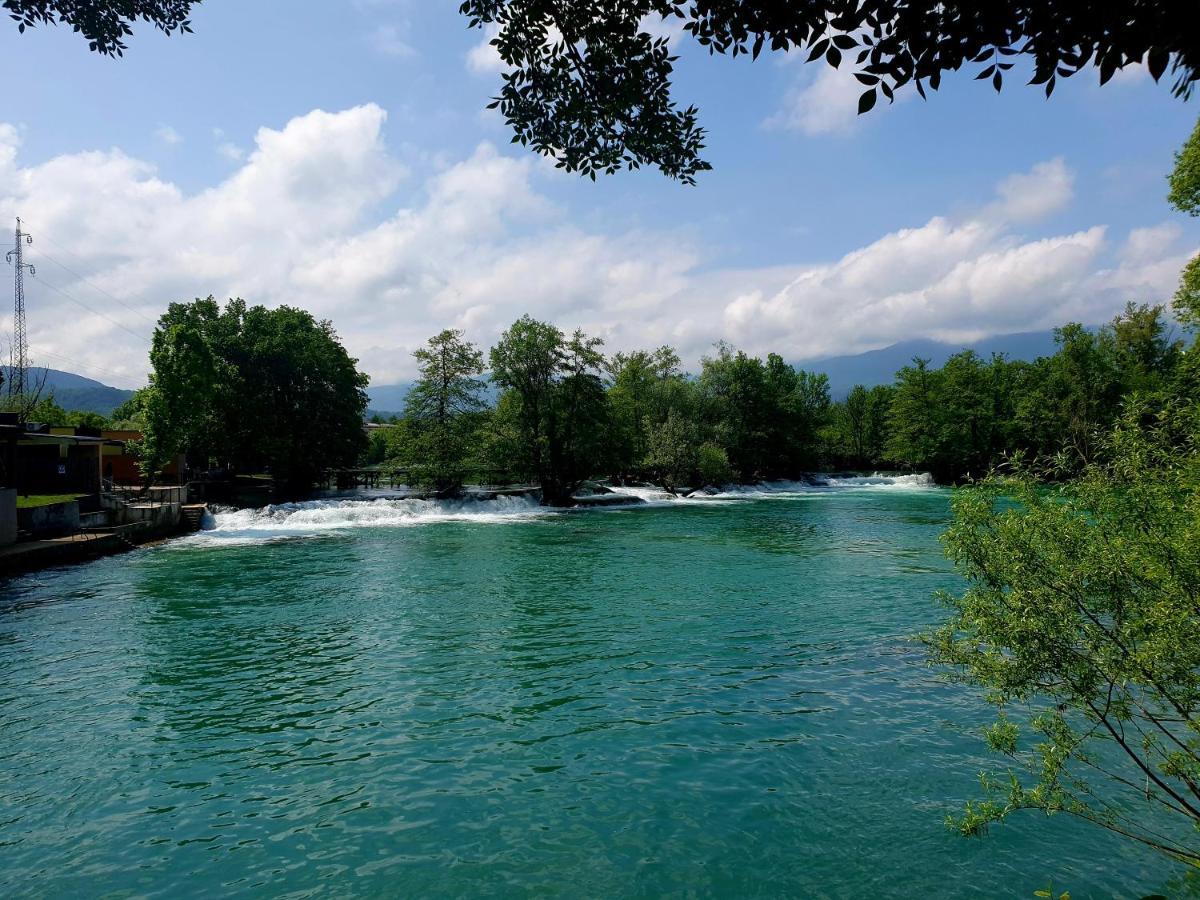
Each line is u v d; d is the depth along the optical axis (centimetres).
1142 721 879
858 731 948
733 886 607
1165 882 596
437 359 4697
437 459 4572
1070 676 547
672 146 739
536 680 1183
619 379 7162
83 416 6012
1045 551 562
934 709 1025
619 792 786
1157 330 5938
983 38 340
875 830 695
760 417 7412
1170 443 574
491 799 774
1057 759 553
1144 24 307
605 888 607
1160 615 504
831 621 1573
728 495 6003
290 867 647
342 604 1783
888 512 4356
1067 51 328
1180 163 2255
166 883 623
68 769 855
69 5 857
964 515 597
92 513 2795
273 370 5175
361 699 1096
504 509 4481
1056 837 673
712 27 472
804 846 668
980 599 590
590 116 727
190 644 1416
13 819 738
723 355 7606
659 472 6009
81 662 1295
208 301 5253
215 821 733
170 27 920
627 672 1220
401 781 820
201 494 4350
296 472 5366
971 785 787
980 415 7088
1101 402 5912
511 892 603
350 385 5966
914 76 367
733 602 1783
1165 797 726
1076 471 593
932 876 614
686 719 1001
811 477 7950
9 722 1007
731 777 818
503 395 4928
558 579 2120
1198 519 516
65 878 631
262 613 1684
